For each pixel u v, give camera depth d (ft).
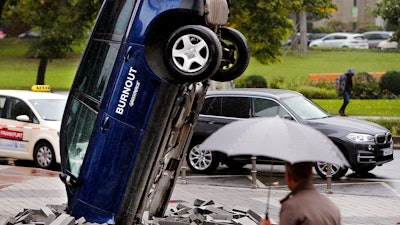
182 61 33.27
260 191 61.52
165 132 34.88
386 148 68.85
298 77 171.73
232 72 36.27
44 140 71.72
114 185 35.19
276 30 112.98
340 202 56.59
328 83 154.10
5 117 74.23
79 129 36.50
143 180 35.19
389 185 65.31
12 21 158.30
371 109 132.36
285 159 19.65
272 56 115.34
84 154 36.32
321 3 116.98
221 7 34.14
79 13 126.21
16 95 74.38
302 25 217.56
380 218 50.08
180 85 34.22
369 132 67.72
